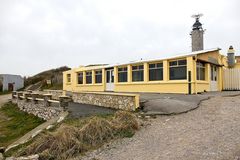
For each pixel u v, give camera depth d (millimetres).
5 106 27000
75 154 7238
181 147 6715
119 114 9648
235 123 8305
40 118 16609
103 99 14352
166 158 6113
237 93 16812
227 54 23984
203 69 19344
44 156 6984
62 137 7559
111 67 24359
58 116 12672
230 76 21828
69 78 32875
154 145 7215
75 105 15555
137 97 11906
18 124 16375
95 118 9016
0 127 15812
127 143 7711
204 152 6121
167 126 8906
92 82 27125
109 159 6629
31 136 10180
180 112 10555
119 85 23172
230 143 6484
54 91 24219
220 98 13547
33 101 18594
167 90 18734
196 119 9406
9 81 51344
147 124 9367
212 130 7828
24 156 7215
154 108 11406
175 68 18484
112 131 8508
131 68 22000
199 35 23250
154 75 19984
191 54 17281
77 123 9602
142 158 6363
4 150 8852
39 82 55688
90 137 8023
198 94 16500
